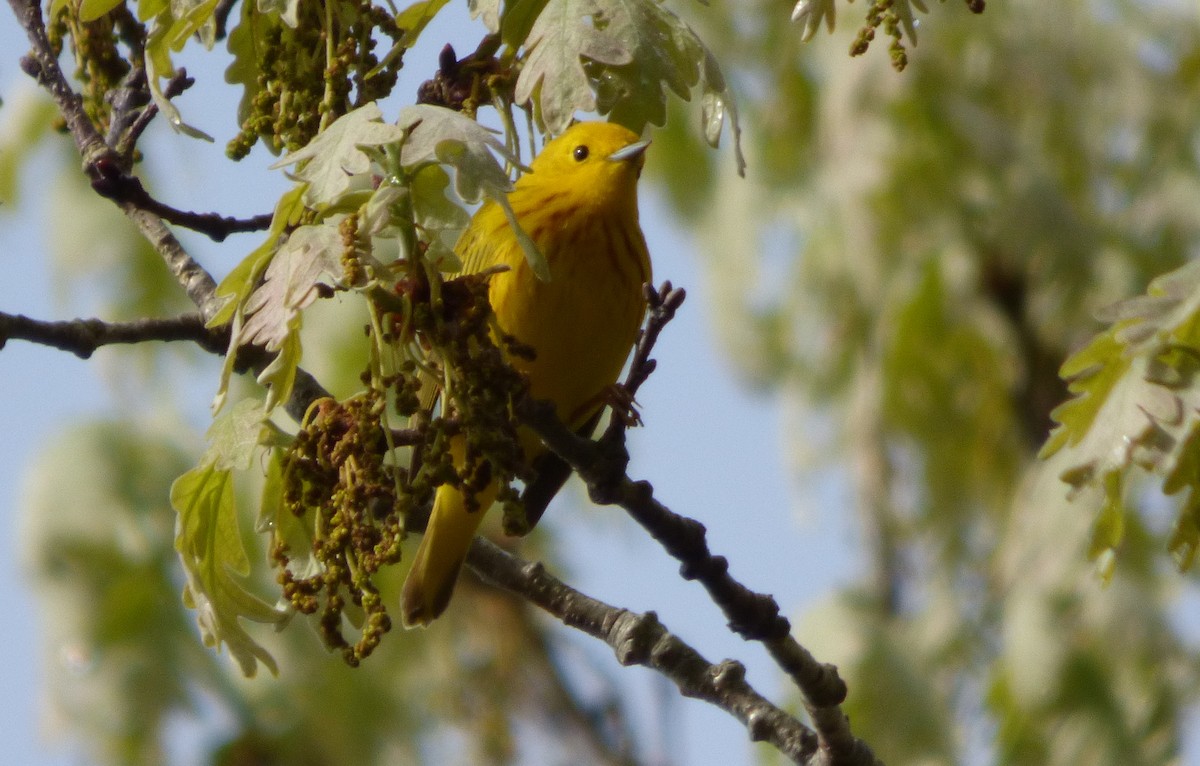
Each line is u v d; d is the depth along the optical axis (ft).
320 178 17.85
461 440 27.02
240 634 21.34
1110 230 50.57
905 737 40.88
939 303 49.19
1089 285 49.14
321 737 38.17
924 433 49.26
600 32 19.90
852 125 50.26
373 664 40.16
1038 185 49.32
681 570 24.62
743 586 24.72
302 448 19.03
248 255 18.49
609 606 27.66
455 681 42.98
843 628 42.65
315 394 26.55
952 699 45.55
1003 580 46.03
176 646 36.73
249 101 23.59
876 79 50.03
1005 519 48.49
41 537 36.65
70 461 37.27
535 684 43.75
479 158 17.66
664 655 26.99
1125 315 19.98
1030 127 51.26
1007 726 42.75
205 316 24.72
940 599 47.78
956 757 41.52
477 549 28.45
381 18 21.22
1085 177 51.93
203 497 21.18
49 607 36.52
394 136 17.72
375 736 39.11
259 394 38.06
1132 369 19.83
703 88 20.39
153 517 37.37
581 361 28.58
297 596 19.24
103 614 36.40
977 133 49.55
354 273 17.58
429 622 28.58
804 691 25.16
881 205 49.73
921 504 49.19
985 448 49.06
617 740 43.16
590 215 28.12
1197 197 50.78
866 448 49.44
